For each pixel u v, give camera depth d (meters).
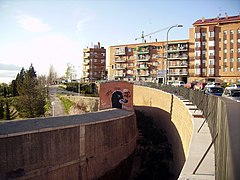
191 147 9.94
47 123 20.03
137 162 27.31
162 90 39.34
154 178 23.42
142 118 39.12
